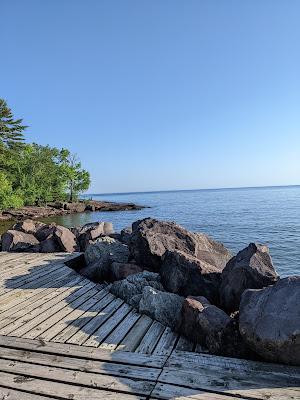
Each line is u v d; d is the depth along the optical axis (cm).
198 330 447
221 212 4538
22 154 5656
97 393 341
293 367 376
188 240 807
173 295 557
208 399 325
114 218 4397
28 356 419
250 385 345
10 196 4609
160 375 369
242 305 424
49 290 686
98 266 794
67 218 4481
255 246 602
